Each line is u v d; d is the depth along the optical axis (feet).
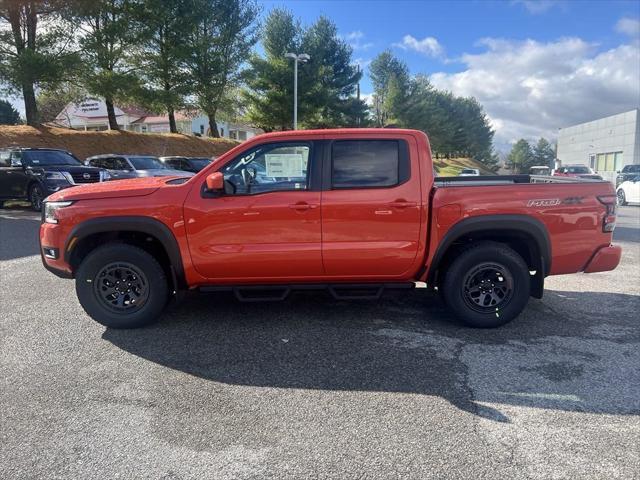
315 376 12.13
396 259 14.87
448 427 9.88
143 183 15.55
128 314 15.10
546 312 16.99
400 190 14.61
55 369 12.53
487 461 8.81
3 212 45.16
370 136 14.69
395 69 189.37
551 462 8.78
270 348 13.83
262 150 14.66
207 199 14.43
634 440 9.43
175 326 15.55
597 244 15.26
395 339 14.46
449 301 15.16
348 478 8.40
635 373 12.23
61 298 18.65
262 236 14.55
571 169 92.27
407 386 11.59
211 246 14.53
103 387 11.59
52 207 14.87
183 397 11.13
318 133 14.70
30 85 67.77
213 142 110.83
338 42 146.51
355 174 14.64
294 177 14.64
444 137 219.00
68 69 68.59
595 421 10.07
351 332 15.02
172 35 92.48
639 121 125.59
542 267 15.26
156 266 14.94
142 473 8.55
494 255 14.84
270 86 118.93
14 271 22.93
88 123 193.16
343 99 148.77
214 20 101.55
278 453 9.08
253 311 16.93
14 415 10.37
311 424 10.02
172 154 94.89
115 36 78.48
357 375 12.18
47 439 9.53
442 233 14.73
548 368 12.51
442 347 13.88
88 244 15.46
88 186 15.76
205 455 9.04
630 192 68.28
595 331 15.15
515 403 10.80
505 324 15.49
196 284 15.19
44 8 66.23
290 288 15.29
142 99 86.94
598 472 8.52
